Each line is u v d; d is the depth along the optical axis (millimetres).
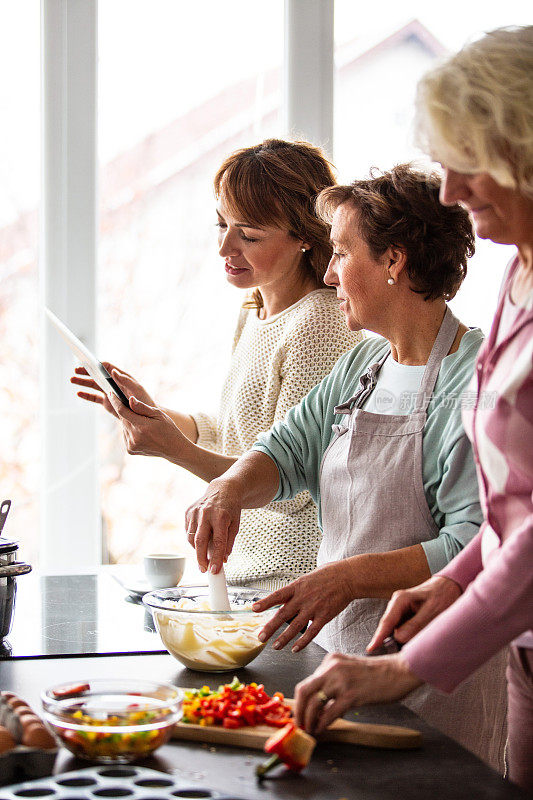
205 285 2984
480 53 1137
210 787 1018
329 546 1761
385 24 3023
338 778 1058
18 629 1716
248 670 1465
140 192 2926
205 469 2061
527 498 1184
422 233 1603
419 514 1632
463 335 1674
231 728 1163
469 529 1537
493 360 1225
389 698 1099
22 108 2824
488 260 3031
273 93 3004
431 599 1289
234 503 1679
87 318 2863
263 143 2184
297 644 1433
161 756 1116
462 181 1188
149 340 2949
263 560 2096
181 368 2975
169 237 2955
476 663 1088
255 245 2141
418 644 1103
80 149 2826
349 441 1721
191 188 2965
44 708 1103
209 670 1435
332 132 2965
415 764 1102
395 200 1608
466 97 1116
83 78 2814
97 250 2869
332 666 1114
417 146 1221
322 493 1804
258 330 2230
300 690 1114
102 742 1057
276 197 2076
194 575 2814
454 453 1559
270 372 2141
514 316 1212
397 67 3039
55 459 2855
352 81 3010
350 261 1679
